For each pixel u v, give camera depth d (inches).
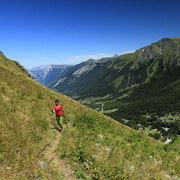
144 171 300.0
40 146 311.1
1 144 250.5
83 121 592.7
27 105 526.9
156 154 434.9
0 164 208.7
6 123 335.6
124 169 279.0
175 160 414.9
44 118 492.1
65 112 675.4
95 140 421.4
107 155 331.6
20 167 218.2
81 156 303.7
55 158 290.5
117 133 557.9
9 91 572.7
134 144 450.3
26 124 379.2
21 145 275.3
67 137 405.7
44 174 222.7
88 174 257.6
